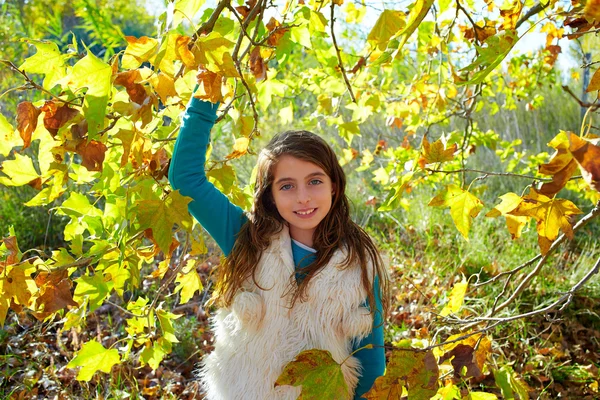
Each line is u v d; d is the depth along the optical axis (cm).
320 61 214
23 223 340
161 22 124
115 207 144
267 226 144
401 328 291
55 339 274
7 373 236
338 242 143
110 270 142
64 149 108
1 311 115
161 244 121
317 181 141
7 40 379
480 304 306
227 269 146
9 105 361
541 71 354
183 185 138
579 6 111
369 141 528
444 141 210
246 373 140
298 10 139
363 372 146
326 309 138
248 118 154
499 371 136
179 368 268
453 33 244
